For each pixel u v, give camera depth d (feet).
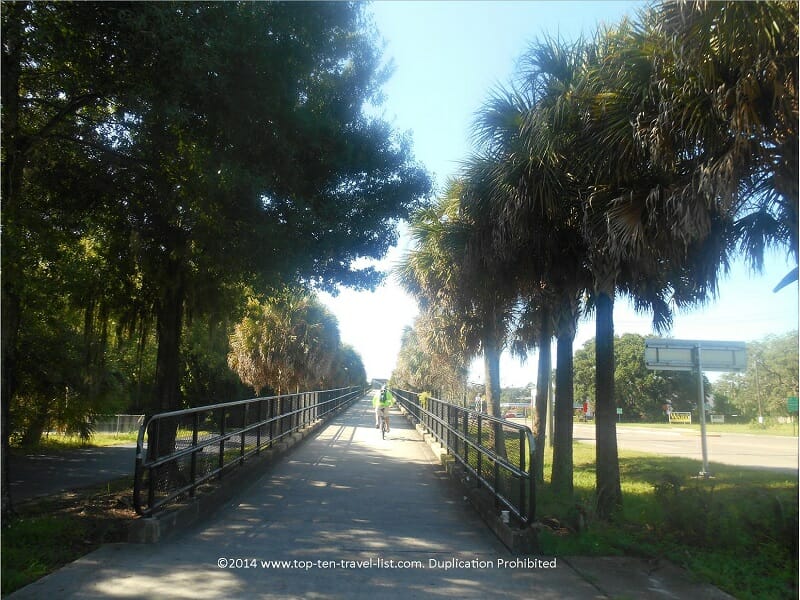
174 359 33.27
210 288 35.55
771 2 17.53
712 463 58.08
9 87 22.98
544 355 41.83
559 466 33.14
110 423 91.20
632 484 42.19
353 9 29.09
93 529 22.18
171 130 26.55
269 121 27.02
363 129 32.63
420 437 68.59
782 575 19.19
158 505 22.53
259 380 98.78
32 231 24.63
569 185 27.89
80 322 42.55
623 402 230.89
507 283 33.12
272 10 25.94
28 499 29.40
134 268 34.04
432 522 26.71
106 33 23.53
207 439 28.30
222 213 27.58
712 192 19.70
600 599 17.17
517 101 29.07
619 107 22.89
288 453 49.24
